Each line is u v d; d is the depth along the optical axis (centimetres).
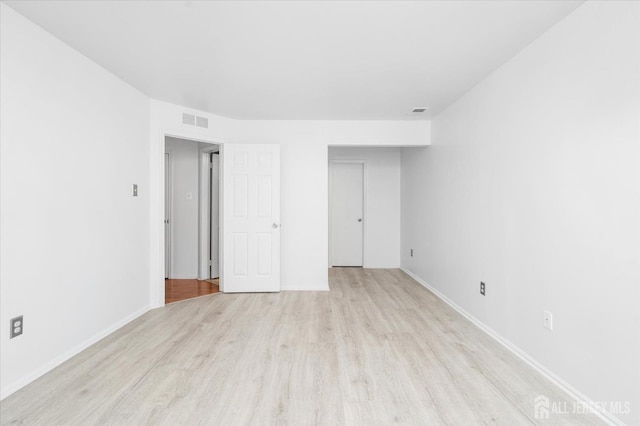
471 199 342
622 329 174
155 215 379
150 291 379
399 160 626
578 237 202
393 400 202
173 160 521
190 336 300
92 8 203
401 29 226
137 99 349
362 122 471
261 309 380
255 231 451
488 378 228
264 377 229
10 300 208
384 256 629
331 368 241
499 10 203
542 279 235
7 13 203
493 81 298
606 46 182
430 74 305
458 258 374
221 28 225
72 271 260
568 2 194
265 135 468
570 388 208
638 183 166
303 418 185
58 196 245
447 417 186
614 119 178
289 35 234
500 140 288
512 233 271
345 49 256
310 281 471
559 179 218
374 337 298
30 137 221
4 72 203
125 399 202
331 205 638
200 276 522
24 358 217
